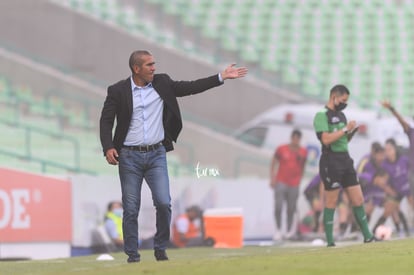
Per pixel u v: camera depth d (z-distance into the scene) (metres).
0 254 45.91
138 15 80.81
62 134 66.88
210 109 73.06
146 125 27.47
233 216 50.47
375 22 87.25
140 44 74.19
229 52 79.75
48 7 74.38
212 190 53.00
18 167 60.47
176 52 74.50
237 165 66.69
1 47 73.69
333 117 36.75
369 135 59.25
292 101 74.75
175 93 27.72
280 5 86.69
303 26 85.88
